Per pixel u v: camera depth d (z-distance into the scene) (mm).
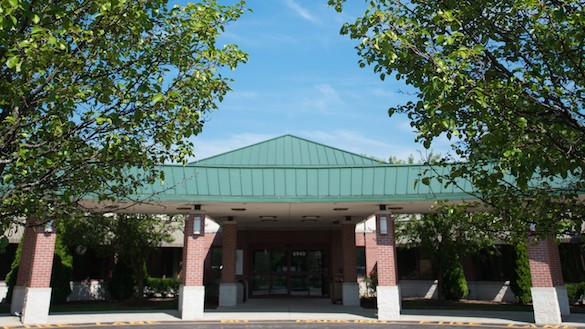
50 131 6035
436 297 27531
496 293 26062
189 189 16781
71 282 25938
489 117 5102
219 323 16656
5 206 6152
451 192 15914
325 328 15500
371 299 25953
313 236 28203
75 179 6484
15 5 4203
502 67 6020
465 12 5898
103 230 23359
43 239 16703
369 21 6254
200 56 7227
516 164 4898
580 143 5164
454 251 23250
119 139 5941
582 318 17172
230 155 23672
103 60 6562
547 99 5402
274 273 27844
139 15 5957
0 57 5512
